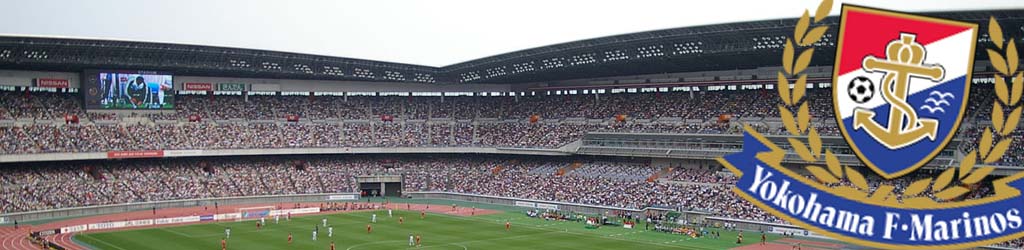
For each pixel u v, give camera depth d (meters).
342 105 166.25
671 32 119.75
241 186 144.38
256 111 158.62
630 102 154.75
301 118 159.88
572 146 145.00
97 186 132.88
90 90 142.50
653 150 134.50
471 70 158.12
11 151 127.38
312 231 107.12
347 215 126.00
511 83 173.62
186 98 156.00
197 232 106.19
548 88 168.00
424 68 159.75
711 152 127.62
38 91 143.88
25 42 122.81
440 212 129.50
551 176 143.88
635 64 139.75
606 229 107.69
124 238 100.56
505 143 155.25
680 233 102.19
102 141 137.12
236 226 112.56
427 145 157.12
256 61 148.50
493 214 126.25
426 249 92.25
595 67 144.62
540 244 95.44
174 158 147.12
